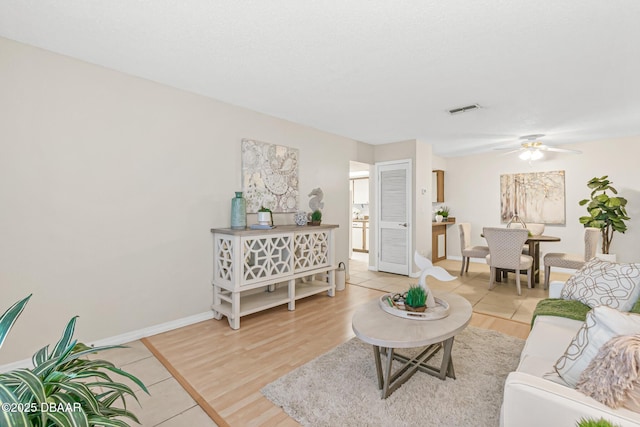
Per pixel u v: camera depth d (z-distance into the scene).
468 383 1.99
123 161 2.61
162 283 2.85
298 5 1.71
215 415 1.72
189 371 2.18
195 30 1.97
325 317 3.25
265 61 2.38
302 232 3.59
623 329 1.06
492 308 3.52
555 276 5.10
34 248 2.21
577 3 1.68
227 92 3.03
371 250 5.70
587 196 5.18
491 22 1.86
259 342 2.65
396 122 4.03
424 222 5.31
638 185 4.74
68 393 0.94
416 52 2.23
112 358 2.36
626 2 1.66
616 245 4.93
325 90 2.97
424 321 1.99
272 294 3.57
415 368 2.11
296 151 4.04
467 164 6.52
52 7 1.74
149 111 2.75
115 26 1.93
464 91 2.97
